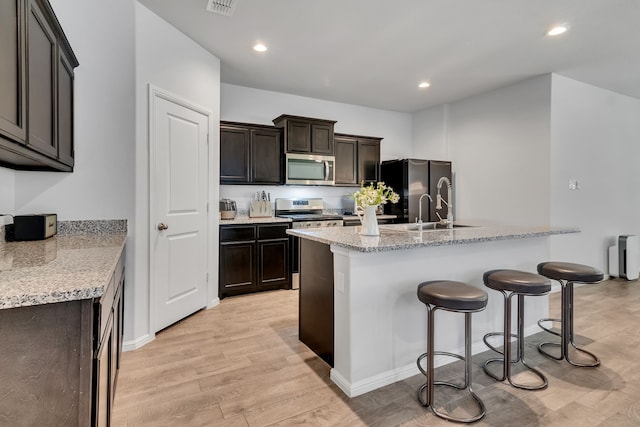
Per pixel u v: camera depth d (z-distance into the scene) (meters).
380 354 2.06
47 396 1.01
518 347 2.34
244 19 2.78
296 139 4.39
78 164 2.34
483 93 4.71
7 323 0.98
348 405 1.86
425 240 2.06
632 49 3.36
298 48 3.33
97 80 2.37
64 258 1.51
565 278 2.29
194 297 3.19
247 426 1.68
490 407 1.83
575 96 4.21
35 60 1.52
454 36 3.10
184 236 3.04
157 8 2.59
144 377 2.12
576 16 2.76
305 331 2.59
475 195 4.84
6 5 1.24
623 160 4.82
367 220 2.30
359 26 2.92
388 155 5.71
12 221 2.11
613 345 2.59
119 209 2.45
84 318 1.04
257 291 3.96
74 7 2.30
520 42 3.21
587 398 1.92
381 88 4.55
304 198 4.85
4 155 1.56
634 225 5.01
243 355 2.43
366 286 2.01
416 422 1.72
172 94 2.84
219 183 3.72
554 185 4.00
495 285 2.09
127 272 2.48
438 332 2.32
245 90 4.51
